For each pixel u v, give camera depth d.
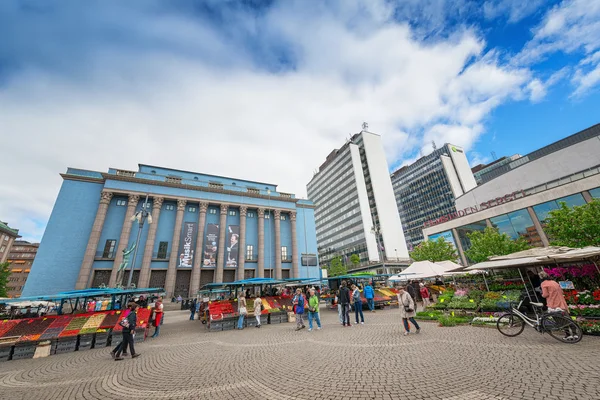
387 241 80.19
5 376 7.86
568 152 32.72
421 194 107.62
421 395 4.58
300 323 13.46
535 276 11.65
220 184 47.75
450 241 43.53
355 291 14.06
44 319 12.17
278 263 46.81
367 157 92.06
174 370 7.31
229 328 15.42
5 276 37.66
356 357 7.33
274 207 50.28
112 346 12.02
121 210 38.53
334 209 96.81
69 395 5.82
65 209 35.44
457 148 106.56
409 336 9.70
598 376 4.71
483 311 12.77
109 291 16.20
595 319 9.12
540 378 4.91
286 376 6.14
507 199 37.16
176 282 39.28
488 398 4.30
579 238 16.47
